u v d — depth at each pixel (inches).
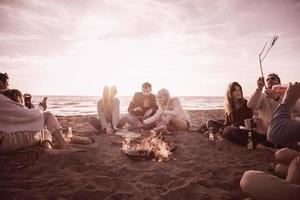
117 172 124.8
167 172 126.0
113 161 141.8
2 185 103.2
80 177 114.7
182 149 172.9
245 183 62.8
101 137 210.7
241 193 101.8
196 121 360.5
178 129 238.8
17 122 134.8
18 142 133.3
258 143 171.9
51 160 135.0
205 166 135.2
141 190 104.6
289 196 51.6
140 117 248.2
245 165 135.3
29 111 139.4
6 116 131.2
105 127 232.7
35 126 141.0
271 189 55.2
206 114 471.8
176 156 155.5
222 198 97.1
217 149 172.2
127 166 135.2
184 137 211.9
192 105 1353.3
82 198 96.6
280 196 52.9
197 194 100.5
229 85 199.0
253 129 175.8
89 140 176.2
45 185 105.3
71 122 324.2
